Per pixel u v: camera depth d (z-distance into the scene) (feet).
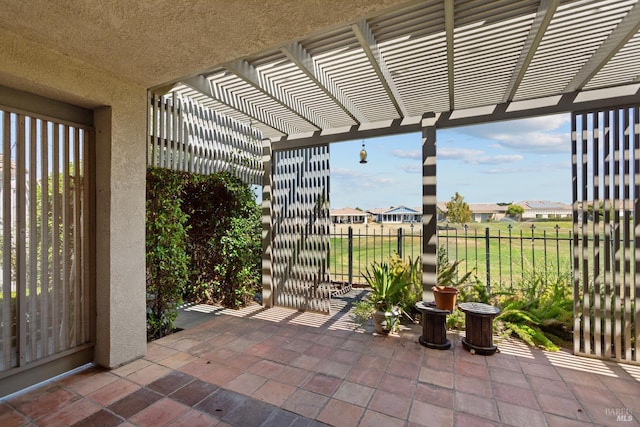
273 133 16.88
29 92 8.28
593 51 8.73
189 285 17.53
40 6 6.06
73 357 9.40
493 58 9.30
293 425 7.04
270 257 16.85
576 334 10.88
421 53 9.12
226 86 11.58
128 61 8.50
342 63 9.88
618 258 10.40
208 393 8.28
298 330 13.16
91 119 9.68
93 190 9.71
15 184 8.14
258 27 6.84
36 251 8.52
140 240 10.34
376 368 9.76
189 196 17.28
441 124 13.51
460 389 8.57
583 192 10.94
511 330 12.14
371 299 14.06
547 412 7.56
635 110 10.29
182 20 6.55
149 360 10.19
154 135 11.12
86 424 7.00
